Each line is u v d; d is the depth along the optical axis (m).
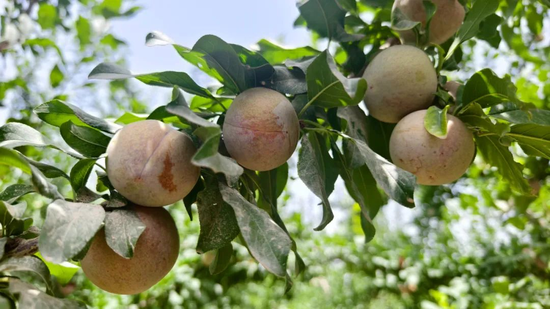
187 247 1.13
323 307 1.58
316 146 0.37
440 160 0.35
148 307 1.08
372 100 0.38
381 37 0.45
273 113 0.31
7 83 0.77
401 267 1.22
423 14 0.40
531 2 0.62
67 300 0.27
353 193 0.41
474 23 0.39
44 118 0.35
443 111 0.34
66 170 1.09
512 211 0.85
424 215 1.38
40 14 0.77
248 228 0.28
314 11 0.39
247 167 0.32
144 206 0.30
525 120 0.35
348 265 1.28
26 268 0.28
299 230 1.25
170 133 0.30
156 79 0.35
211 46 0.32
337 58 0.52
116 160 0.29
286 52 0.43
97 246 0.29
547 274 0.93
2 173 0.75
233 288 1.43
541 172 0.72
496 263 1.05
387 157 0.41
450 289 1.04
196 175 0.30
